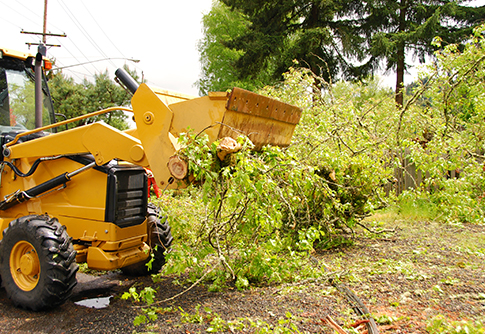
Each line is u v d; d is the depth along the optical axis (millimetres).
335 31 21062
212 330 2803
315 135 5410
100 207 3977
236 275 4000
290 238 4852
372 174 5625
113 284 4496
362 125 5887
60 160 4234
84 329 3156
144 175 4387
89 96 25266
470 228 5934
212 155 3287
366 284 3578
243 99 3264
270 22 21969
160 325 3037
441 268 3906
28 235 3627
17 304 3686
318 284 3697
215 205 3365
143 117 3496
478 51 7574
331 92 6617
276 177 3871
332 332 2625
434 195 6398
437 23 19500
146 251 4086
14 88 5082
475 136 6895
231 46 22203
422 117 7211
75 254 3697
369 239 5719
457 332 2400
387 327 2660
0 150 4605
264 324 2811
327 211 4969
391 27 21672
